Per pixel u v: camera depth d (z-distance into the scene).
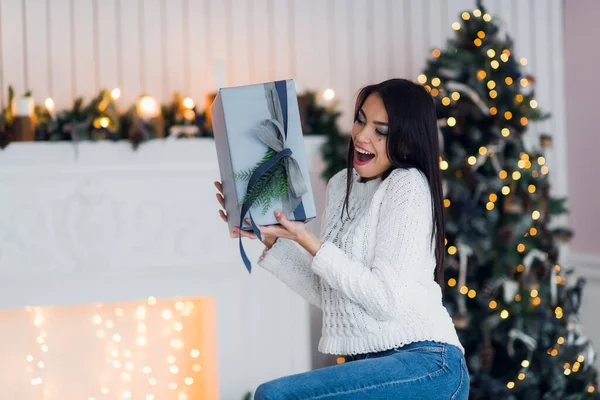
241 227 1.70
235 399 3.16
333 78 3.66
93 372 3.21
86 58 3.30
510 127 3.19
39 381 3.15
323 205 3.47
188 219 3.06
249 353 3.17
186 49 3.43
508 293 3.10
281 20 3.58
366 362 1.70
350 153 1.96
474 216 3.08
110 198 2.98
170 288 3.10
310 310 3.58
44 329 3.15
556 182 4.06
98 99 3.02
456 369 1.75
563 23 4.08
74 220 2.95
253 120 1.73
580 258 3.97
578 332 3.36
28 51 3.24
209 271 3.11
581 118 3.99
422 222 1.76
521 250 3.17
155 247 3.03
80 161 2.97
